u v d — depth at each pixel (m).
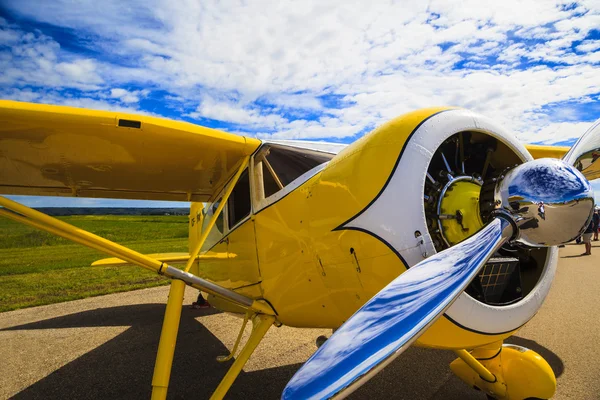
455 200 1.74
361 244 1.69
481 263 1.38
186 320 5.55
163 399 2.16
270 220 2.49
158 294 7.74
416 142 1.64
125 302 6.98
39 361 4.00
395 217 1.58
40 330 5.21
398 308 1.29
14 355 4.21
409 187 1.59
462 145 1.87
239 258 3.05
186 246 19.89
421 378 3.09
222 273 3.57
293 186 2.36
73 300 7.40
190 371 3.55
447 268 1.38
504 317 1.71
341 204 1.81
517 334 4.10
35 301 7.32
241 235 2.99
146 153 2.75
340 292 1.93
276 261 2.42
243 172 3.06
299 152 2.58
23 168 2.98
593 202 1.47
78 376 3.56
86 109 2.28
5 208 2.12
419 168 1.61
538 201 1.45
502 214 1.53
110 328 5.19
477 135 1.92
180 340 4.57
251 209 2.76
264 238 2.57
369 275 1.68
